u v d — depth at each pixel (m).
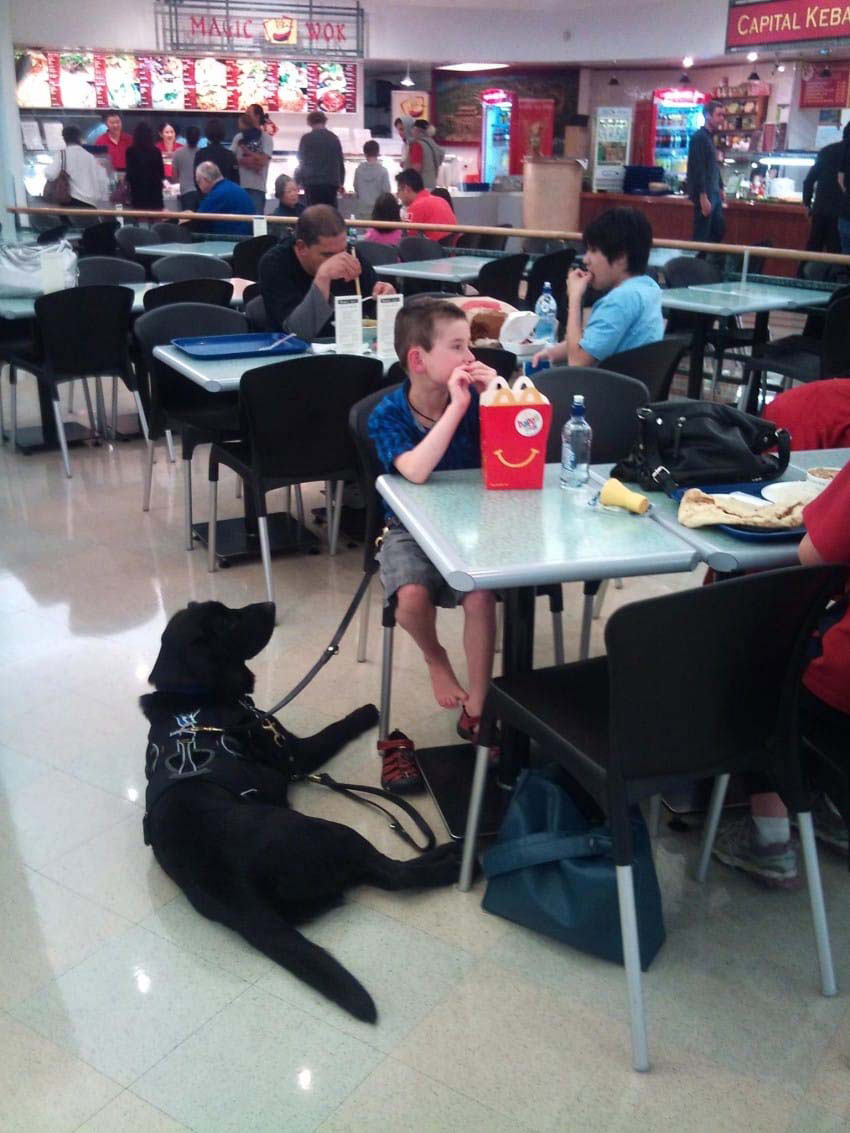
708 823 2.10
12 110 10.54
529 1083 1.65
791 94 12.15
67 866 2.15
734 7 7.90
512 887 1.97
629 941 1.65
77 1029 1.75
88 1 11.48
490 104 13.71
